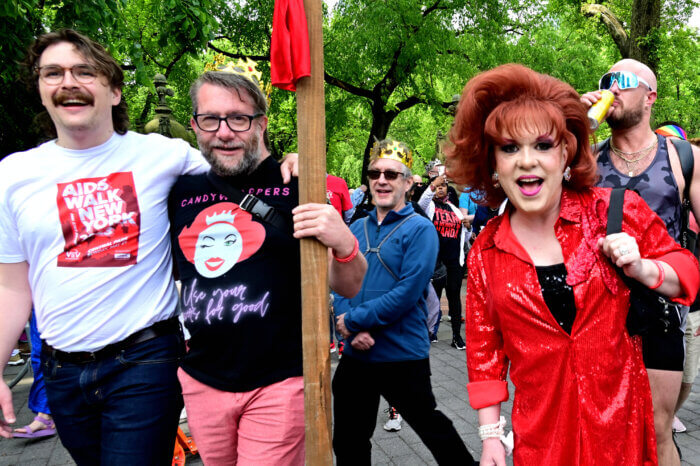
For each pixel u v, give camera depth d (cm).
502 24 1509
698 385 468
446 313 801
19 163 194
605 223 155
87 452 204
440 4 1425
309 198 146
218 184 194
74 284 193
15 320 202
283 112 1844
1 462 352
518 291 159
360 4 1357
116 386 193
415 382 247
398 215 263
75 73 188
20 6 455
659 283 148
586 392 153
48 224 193
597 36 1257
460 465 244
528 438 164
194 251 190
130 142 204
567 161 156
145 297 199
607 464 153
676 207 247
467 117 165
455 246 607
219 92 183
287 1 138
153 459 192
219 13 1462
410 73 1473
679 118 2027
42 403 386
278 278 183
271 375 180
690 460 328
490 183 173
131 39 611
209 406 185
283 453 179
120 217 196
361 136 2344
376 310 243
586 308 152
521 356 163
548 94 154
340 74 1455
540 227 162
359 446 257
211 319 181
